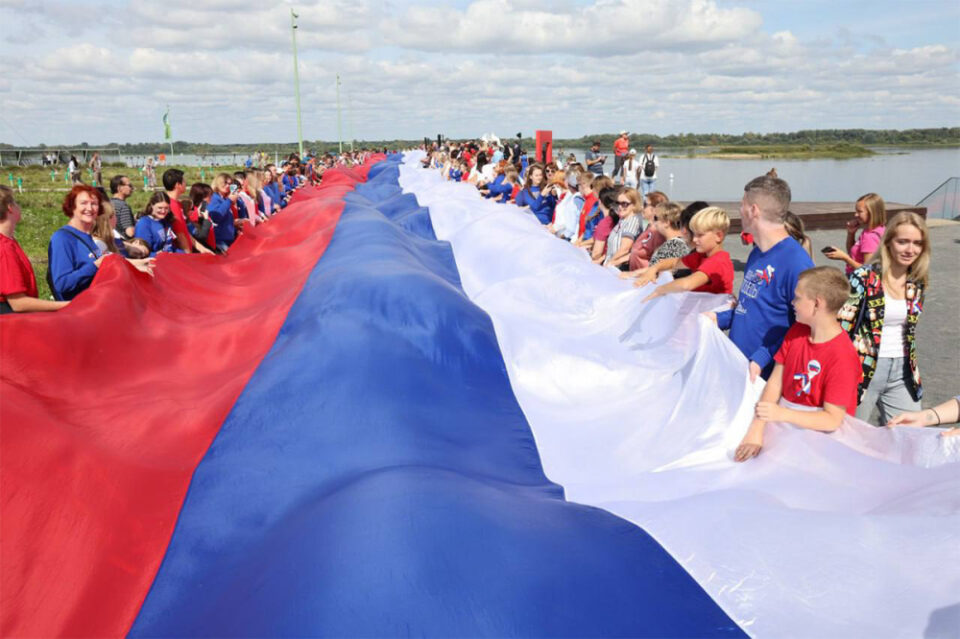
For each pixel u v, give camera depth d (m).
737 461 3.27
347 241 7.21
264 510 3.24
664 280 5.05
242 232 10.03
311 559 2.41
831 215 17.02
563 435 4.02
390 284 5.14
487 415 4.16
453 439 3.80
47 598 2.75
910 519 2.42
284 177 19.00
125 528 3.11
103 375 4.48
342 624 2.12
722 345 3.71
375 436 3.64
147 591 2.87
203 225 9.45
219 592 2.69
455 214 10.20
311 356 4.44
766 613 2.26
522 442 3.92
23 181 39.34
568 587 2.29
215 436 3.88
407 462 3.36
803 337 3.21
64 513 3.02
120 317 5.03
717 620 2.25
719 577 2.39
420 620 2.13
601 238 8.16
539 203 11.60
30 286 5.00
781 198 3.63
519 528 2.56
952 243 14.12
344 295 5.11
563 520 2.77
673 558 2.51
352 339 4.54
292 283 6.96
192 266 7.38
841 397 3.04
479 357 4.69
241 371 4.77
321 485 3.32
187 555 3.02
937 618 2.17
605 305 5.38
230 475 3.50
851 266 6.14
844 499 2.85
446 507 2.57
